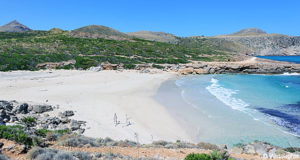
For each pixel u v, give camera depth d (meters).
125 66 57.59
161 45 95.19
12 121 16.69
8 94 27.06
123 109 23.23
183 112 23.23
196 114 22.58
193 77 52.25
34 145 8.45
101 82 39.03
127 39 102.25
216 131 18.17
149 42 100.88
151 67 59.97
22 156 7.21
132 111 22.78
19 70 45.25
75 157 7.32
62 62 53.94
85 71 50.03
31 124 16.73
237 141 16.19
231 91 34.47
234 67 62.53
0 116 16.58
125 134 16.92
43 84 34.66
